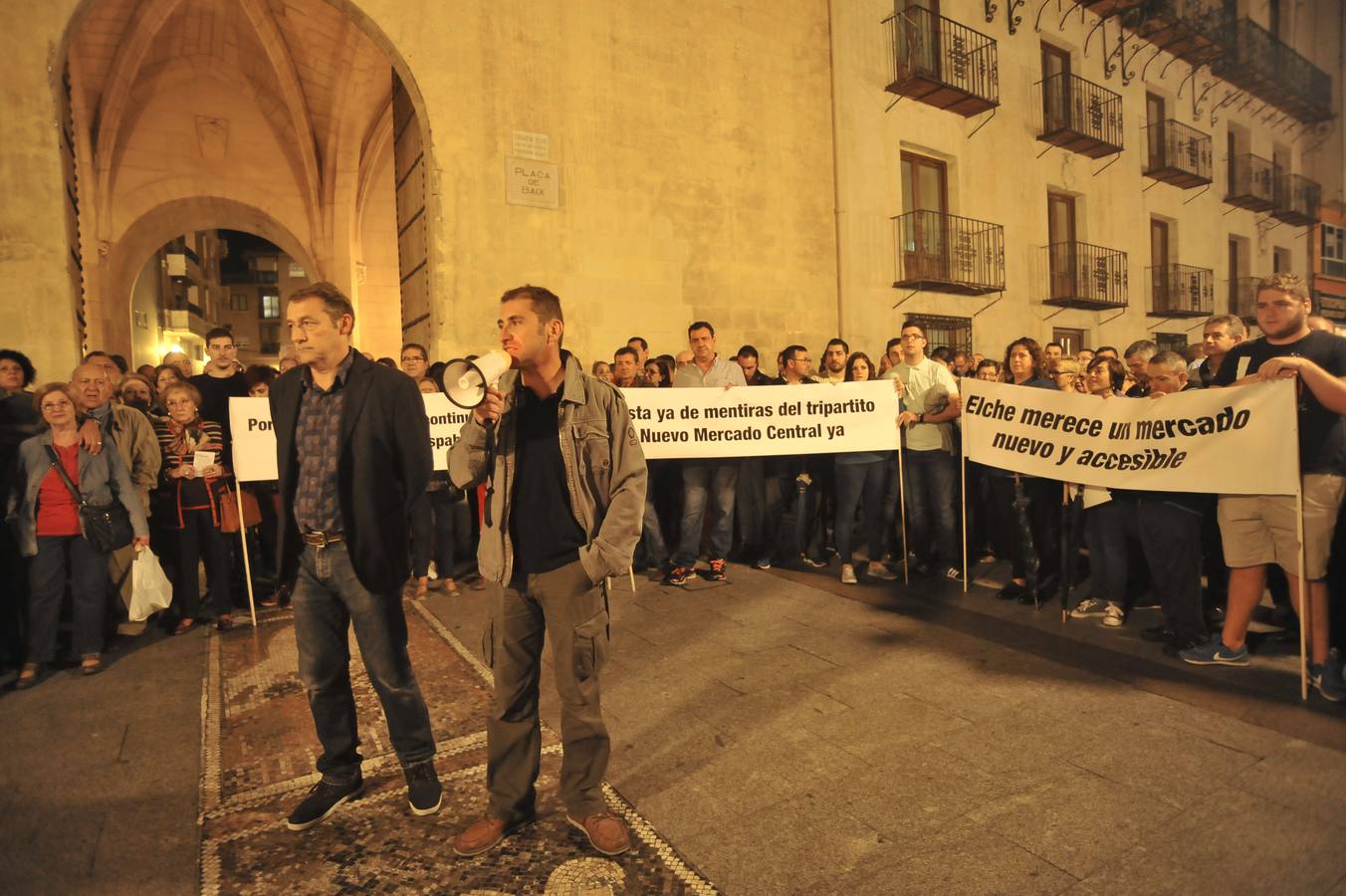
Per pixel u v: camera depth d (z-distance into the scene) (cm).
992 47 1288
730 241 960
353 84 1292
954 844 241
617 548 230
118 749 326
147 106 1333
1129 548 543
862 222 1081
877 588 555
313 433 253
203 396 568
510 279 801
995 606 505
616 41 869
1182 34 1598
